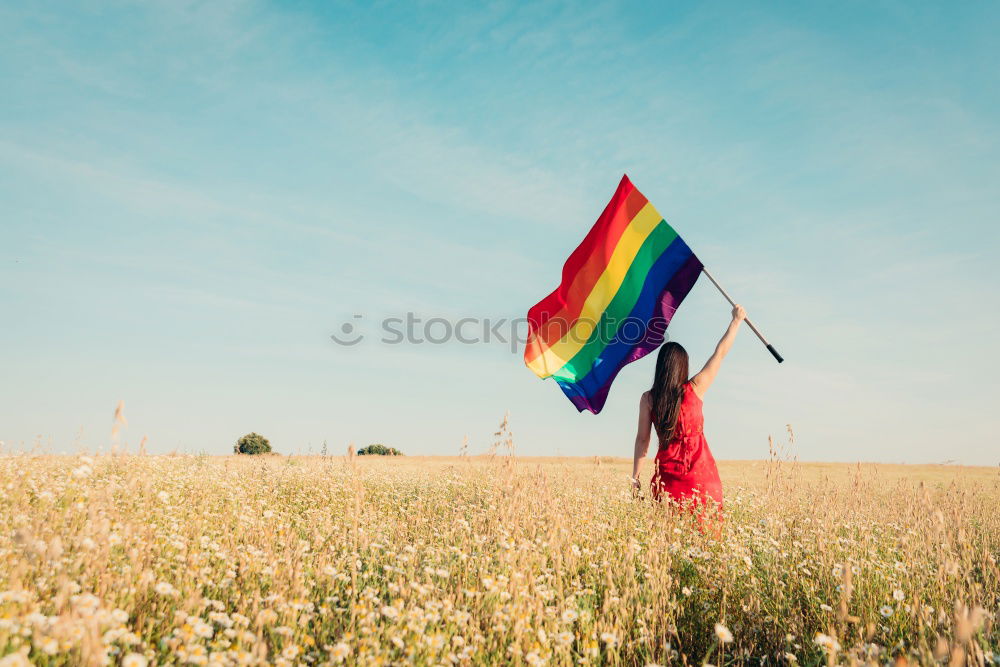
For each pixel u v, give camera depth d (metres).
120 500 5.16
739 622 3.69
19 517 4.03
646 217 8.10
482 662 2.97
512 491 5.81
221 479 8.37
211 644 2.76
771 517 6.14
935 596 3.80
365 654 2.85
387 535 5.42
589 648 3.08
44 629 2.42
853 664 2.61
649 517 5.57
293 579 3.59
